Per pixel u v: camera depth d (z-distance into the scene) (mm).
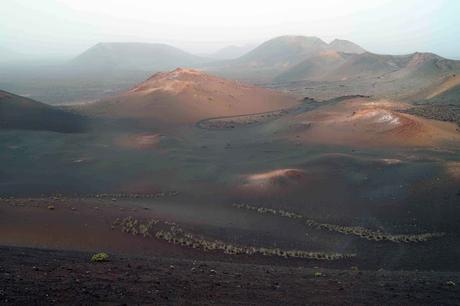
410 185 46125
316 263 28516
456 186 43656
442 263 29109
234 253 29359
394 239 34281
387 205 42438
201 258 27625
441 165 50531
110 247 27547
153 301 11945
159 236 31047
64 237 28031
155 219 35281
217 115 118938
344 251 31578
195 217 39094
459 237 34312
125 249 27594
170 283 14383
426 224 37344
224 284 15156
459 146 67688
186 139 90875
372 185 48031
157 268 17531
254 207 43781
